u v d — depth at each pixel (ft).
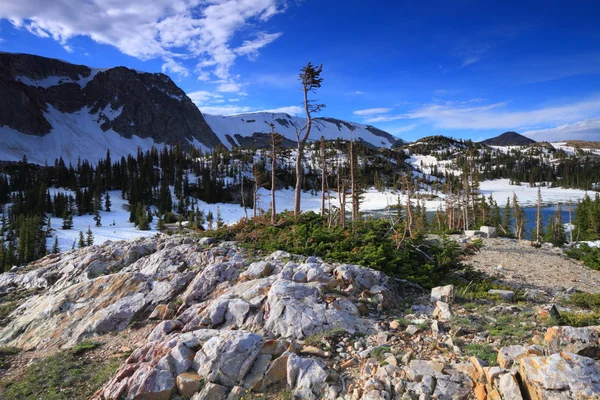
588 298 36.81
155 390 22.17
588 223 164.14
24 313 43.42
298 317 27.73
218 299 32.40
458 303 34.14
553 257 70.54
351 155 82.69
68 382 26.58
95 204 338.13
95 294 41.19
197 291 37.65
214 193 444.14
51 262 63.36
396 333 26.16
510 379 17.01
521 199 451.12
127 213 363.97
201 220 304.09
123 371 24.49
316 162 601.21
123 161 501.97
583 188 530.27
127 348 30.83
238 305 30.58
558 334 19.95
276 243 50.96
